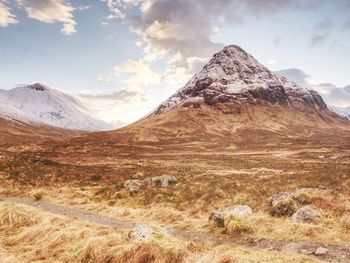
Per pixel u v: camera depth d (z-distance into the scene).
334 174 40.19
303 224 17.62
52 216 20.30
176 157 104.62
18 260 14.16
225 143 158.38
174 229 20.11
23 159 60.53
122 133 193.88
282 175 44.16
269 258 12.28
